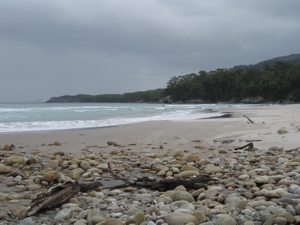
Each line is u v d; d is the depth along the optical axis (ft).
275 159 20.75
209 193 13.12
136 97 605.31
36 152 25.49
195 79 486.38
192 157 21.30
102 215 10.37
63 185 13.16
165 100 498.69
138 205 11.96
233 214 10.32
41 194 13.06
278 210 10.14
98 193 13.66
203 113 95.45
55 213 11.28
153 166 19.54
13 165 19.66
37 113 91.61
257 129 39.60
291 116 65.00
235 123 48.91
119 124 54.95
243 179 16.20
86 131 42.68
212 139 32.78
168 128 44.19
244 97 399.85
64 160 22.08
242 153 23.76
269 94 373.20
